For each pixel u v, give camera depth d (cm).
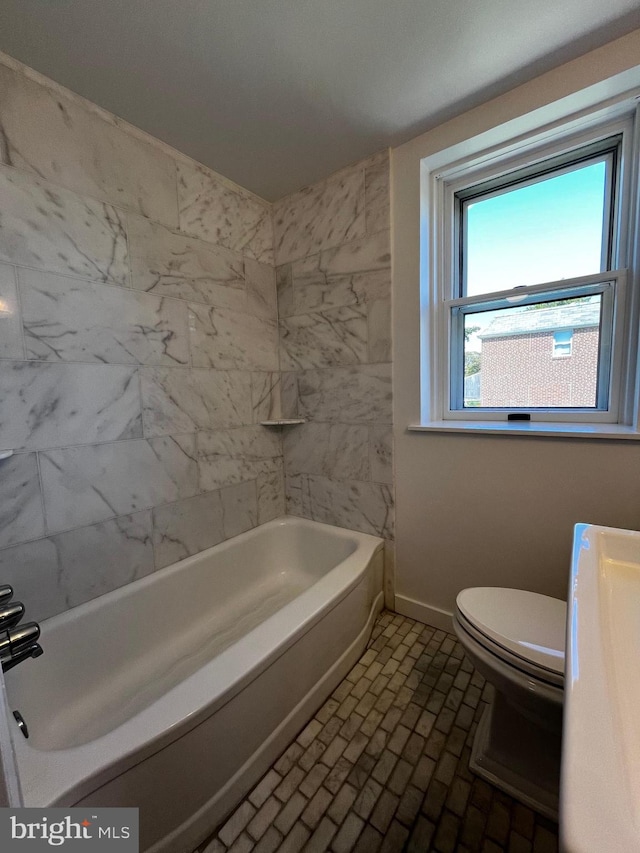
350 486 192
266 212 198
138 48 107
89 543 134
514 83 126
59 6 93
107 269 134
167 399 157
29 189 114
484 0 96
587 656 48
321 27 102
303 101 130
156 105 129
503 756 105
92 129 128
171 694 91
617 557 79
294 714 118
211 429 176
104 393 135
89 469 133
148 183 145
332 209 178
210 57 110
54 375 122
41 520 121
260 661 103
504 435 146
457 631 109
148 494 152
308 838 92
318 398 197
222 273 177
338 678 138
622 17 103
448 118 142
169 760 84
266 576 201
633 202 129
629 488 126
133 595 142
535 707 90
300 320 198
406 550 178
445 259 168
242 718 99
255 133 146
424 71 119
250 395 195
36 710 112
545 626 101
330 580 144
